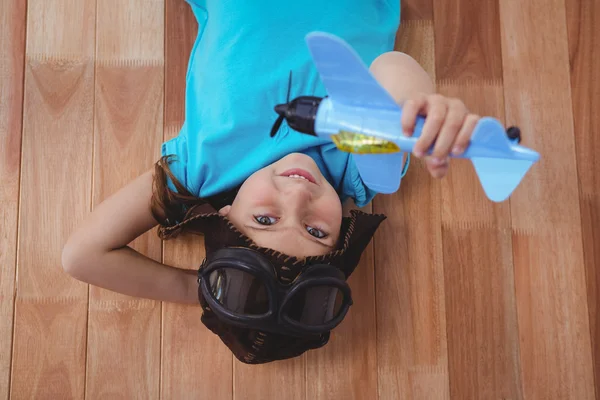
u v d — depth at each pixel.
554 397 1.19
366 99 0.61
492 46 1.25
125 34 1.20
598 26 1.26
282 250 0.88
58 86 1.18
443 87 1.23
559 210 1.22
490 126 0.57
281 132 1.00
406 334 1.19
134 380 1.15
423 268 1.20
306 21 1.04
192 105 1.08
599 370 1.20
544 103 1.24
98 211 1.04
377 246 1.20
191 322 1.16
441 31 1.24
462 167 1.22
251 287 0.87
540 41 1.25
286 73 1.01
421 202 1.21
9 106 1.17
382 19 1.13
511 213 1.22
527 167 0.60
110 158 1.18
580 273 1.21
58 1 1.20
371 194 1.08
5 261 1.14
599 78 1.25
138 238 1.16
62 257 1.03
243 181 1.02
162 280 1.08
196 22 1.21
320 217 0.93
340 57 0.55
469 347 1.19
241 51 1.03
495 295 1.20
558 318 1.20
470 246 1.21
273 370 1.17
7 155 1.16
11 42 1.18
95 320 1.15
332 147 1.01
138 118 1.19
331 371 1.17
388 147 0.63
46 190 1.16
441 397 1.18
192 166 1.04
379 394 1.17
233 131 1.01
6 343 1.13
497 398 1.18
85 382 1.14
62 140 1.17
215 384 1.16
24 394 1.13
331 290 0.91
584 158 1.24
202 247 1.17
